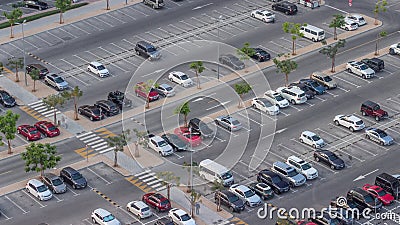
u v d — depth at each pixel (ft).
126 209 487.61
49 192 495.41
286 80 606.55
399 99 598.75
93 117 570.87
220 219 479.82
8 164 527.81
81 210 487.20
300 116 578.66
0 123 521.24
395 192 496.64
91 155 536.42
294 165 517.96
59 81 609.01
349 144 549.13
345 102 595.47
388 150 542.98
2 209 488.02
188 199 494.59
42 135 555.69
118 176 515.50
